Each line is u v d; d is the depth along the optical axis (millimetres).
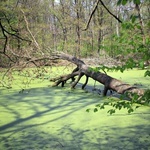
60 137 3818
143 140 3592
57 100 6422
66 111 5320
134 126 4199
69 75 8250
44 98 6680
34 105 5922
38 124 4480
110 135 3822
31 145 3533
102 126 4254
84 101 6246
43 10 19938
